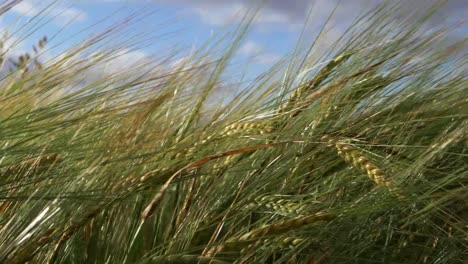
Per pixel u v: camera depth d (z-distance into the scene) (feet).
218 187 3.81
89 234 3.34
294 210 3.55
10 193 3.07
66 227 3.15
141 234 3.53
